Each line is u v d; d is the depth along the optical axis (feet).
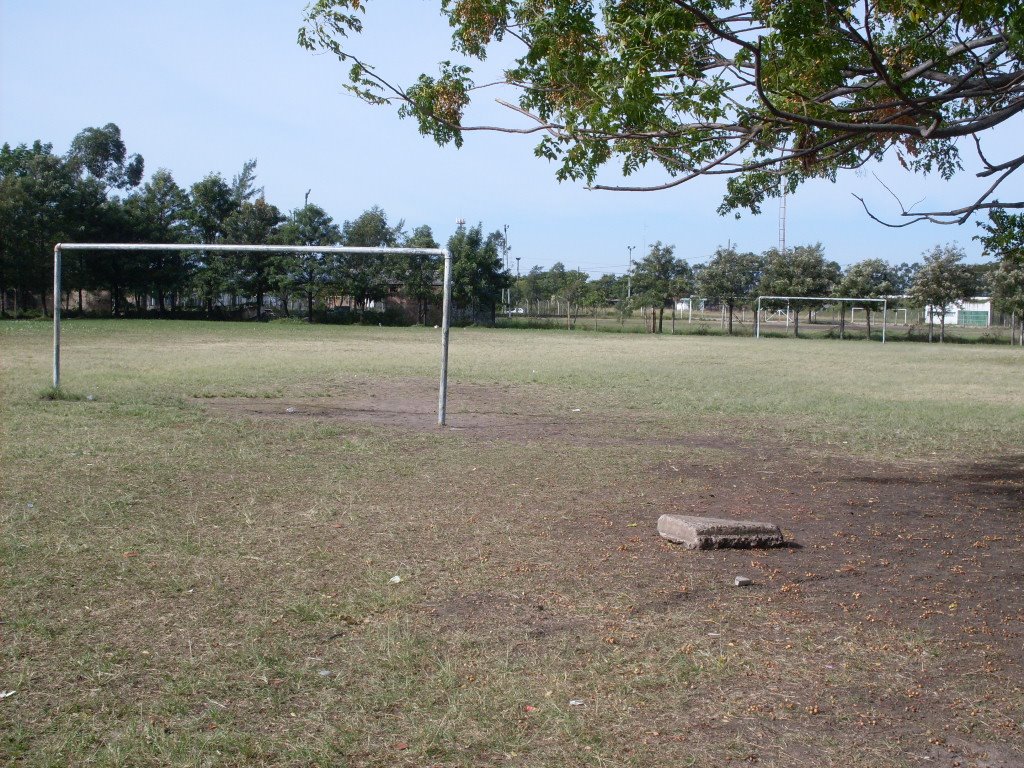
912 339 187.73
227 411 41.83
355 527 21.25
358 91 25.38
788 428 43.21
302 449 31.91
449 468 29.43
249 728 11.14
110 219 154.71
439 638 14.29
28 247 146.20
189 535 19.99
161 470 27.12
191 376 58.49
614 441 37.32
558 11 22.76
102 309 170.50
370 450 32.27
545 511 23.62
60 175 152.15
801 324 238.27
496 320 203.62
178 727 11.14
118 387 50.06
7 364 65.21
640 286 201.05
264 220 172.86
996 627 15.55
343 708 11.75
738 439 39.34
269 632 14.34
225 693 12.12
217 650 13.53
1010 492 28.14
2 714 11.34
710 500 25.86
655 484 28.04
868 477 30.66
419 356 86.99
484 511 23.39
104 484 24.86
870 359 108.68
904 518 24.12
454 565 18.35
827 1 18.72
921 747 11.16
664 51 20.26
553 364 82.89
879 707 12.27
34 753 10.39
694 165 24.52
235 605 15.57
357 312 177.99
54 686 12.16
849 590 17.48
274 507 23.03
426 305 190.60
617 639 14.48
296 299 175.94
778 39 19.15
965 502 26.50
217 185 174.19
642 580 17.69
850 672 13.44
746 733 11.37
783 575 18.37
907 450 37.35
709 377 71.97
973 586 17.92
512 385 61.41
